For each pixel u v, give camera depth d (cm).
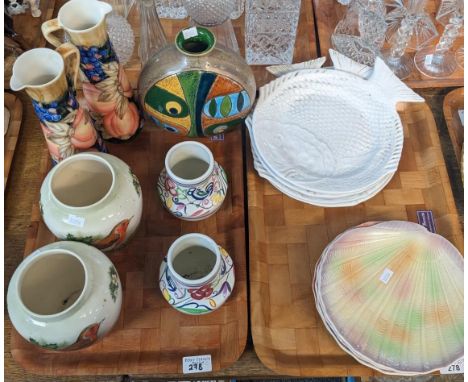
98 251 53
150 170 72
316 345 60
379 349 56
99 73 59
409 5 89
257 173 72
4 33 81
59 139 57
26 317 47
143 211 69
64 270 53
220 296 57
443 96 83
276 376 66
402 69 85
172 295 57
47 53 51
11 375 60
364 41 88
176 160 62
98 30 54
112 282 52
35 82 53
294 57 88
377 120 74
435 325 58
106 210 54
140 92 66
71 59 52
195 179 59
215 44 62
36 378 61
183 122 68
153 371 58
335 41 88
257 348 59
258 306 61
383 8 89
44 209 54
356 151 72
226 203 69
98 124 67
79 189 58
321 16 93
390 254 61
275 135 73
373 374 58
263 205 70
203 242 57
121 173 57
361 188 67
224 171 70
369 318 58
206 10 73
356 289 60
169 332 60
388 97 74
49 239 66
